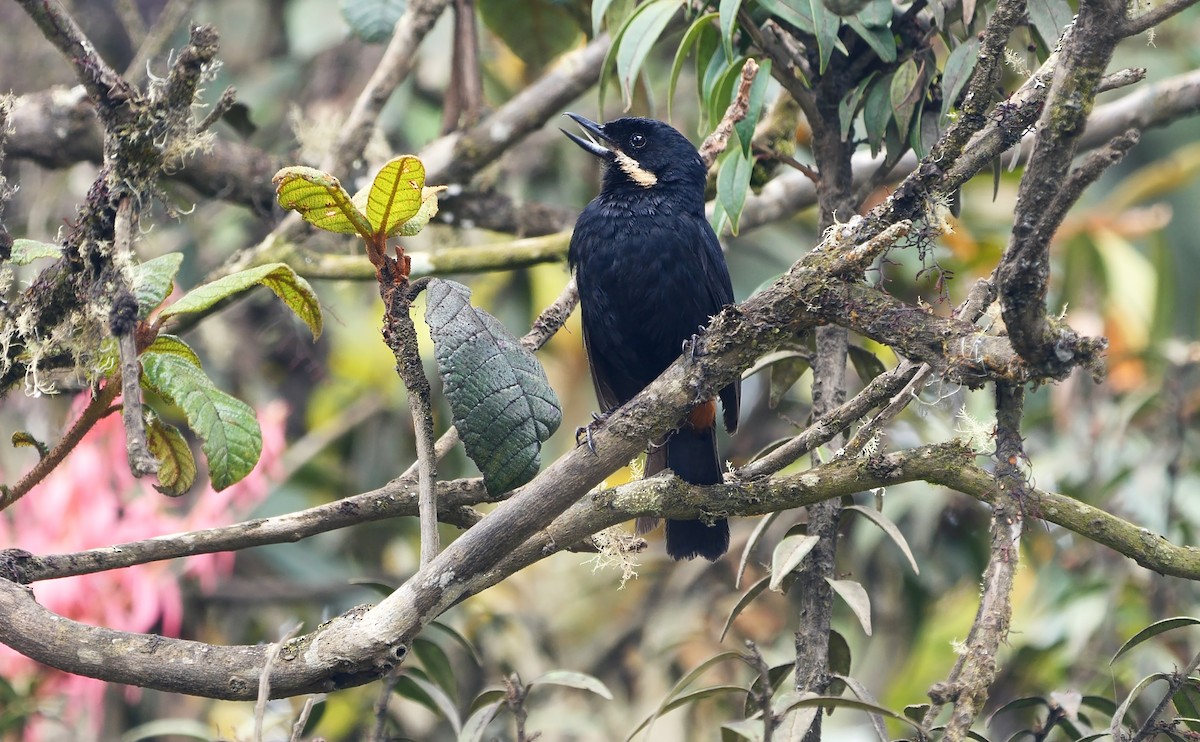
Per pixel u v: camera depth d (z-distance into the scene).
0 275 5.83
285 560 11.97
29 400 11.22
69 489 9.20
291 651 5.15
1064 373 4.81
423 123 12.90
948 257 12.18
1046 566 11.22
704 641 12.09
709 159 7.35
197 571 9.95
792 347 7.64
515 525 5.28
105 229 5.50
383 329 5.16
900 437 10.98
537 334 7.23
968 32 6.96
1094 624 10.45
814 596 6.60
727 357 5.45
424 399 5.22
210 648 5.20
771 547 12.06
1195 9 13.91
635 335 9.05
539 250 9.86
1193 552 5.57
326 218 5.03
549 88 10.29
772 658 11.73
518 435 4.95
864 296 5.26
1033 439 12.11
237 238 12.49
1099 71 4.40
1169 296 13.02
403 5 10.34
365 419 13.10
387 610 5.16
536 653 12.38
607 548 6.55
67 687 9.49
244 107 9.98
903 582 11.70
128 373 4.59
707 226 9.16
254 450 5.05
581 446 5.48
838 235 5.40
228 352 12.68
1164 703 5.82
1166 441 10.71
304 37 12.97
